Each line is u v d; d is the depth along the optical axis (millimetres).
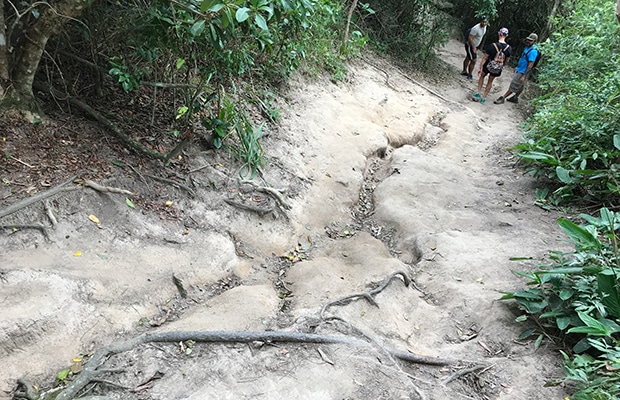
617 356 2785
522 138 6809
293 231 4527
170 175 4168
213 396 2578
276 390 2674
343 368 2896
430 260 4371
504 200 5715
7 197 3209
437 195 5625
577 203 5625
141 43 3939
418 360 3111
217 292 3586
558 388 3021
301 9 3715
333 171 5656
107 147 3988
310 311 3381
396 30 11539
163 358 2770
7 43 3580
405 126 7738
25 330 2646
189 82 4723
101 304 2996
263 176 4875
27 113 3719
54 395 2498
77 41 4367
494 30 16266
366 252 4316
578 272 3617
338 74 7988
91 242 3322
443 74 11883
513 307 3697
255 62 6199
